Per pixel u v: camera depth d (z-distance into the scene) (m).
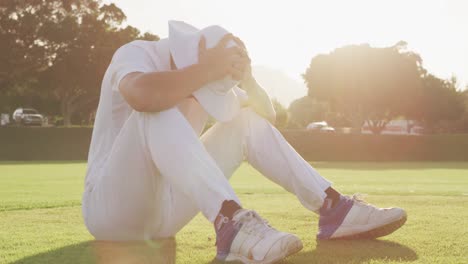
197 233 2.51
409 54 51.38
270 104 1.96
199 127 1.90
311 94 53.28
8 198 5.21
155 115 1.60
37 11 33.12
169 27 1.80
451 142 28.17
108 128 1.86
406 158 28.09
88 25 34.88
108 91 1.82
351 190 6.61
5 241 2.25
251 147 1.99
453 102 54.25
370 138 27.92
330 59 51.34
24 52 32.84
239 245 1.56
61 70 34.00
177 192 1.91
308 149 27.98
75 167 16.70
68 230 2.63
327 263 1.74
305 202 2.09
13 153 27.55
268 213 3.47
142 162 1.68
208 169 1.56
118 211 1.80
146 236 1.99
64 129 28.05
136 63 1.71
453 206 4.12
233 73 1.72
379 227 2.11
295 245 1.56
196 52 1.70
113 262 1.81
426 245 2.11
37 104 53.09
